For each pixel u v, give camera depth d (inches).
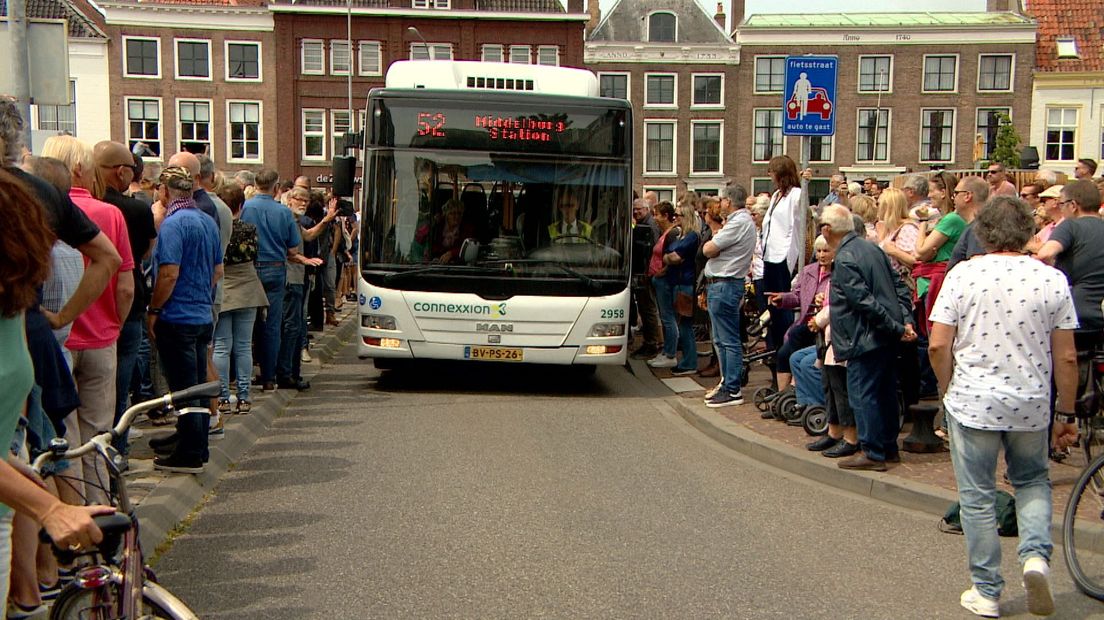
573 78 473.7
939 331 200.4
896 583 215.6
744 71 2070.6
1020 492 200.4
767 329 422.0
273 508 266.1
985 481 198.4
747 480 306.5
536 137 444.1
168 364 282.7
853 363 299.4
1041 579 188.1
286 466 312.7
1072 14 2046.0
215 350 362.3
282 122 2095.2
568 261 442.9
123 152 261.3
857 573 221.6
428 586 209.2
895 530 255.4
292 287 442.9
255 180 415.5
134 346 266.8
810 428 342.6
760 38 2058.3
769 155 2081.7
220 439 324.5
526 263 440.8
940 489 277.4
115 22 2023.9
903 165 2046.0
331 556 227.6
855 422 311.3
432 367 538.9
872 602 203.8
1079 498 216.4
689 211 497.7
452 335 440.5
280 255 414.3
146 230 264.2
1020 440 197.2
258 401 397.7
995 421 194.1
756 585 212.5
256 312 410.9
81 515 114.3
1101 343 299.4
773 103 2066.9
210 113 2076.8
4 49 334.6
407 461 319.9
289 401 428.5
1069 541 214.7
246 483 291.9
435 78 465.1
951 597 207.6
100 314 233.3
